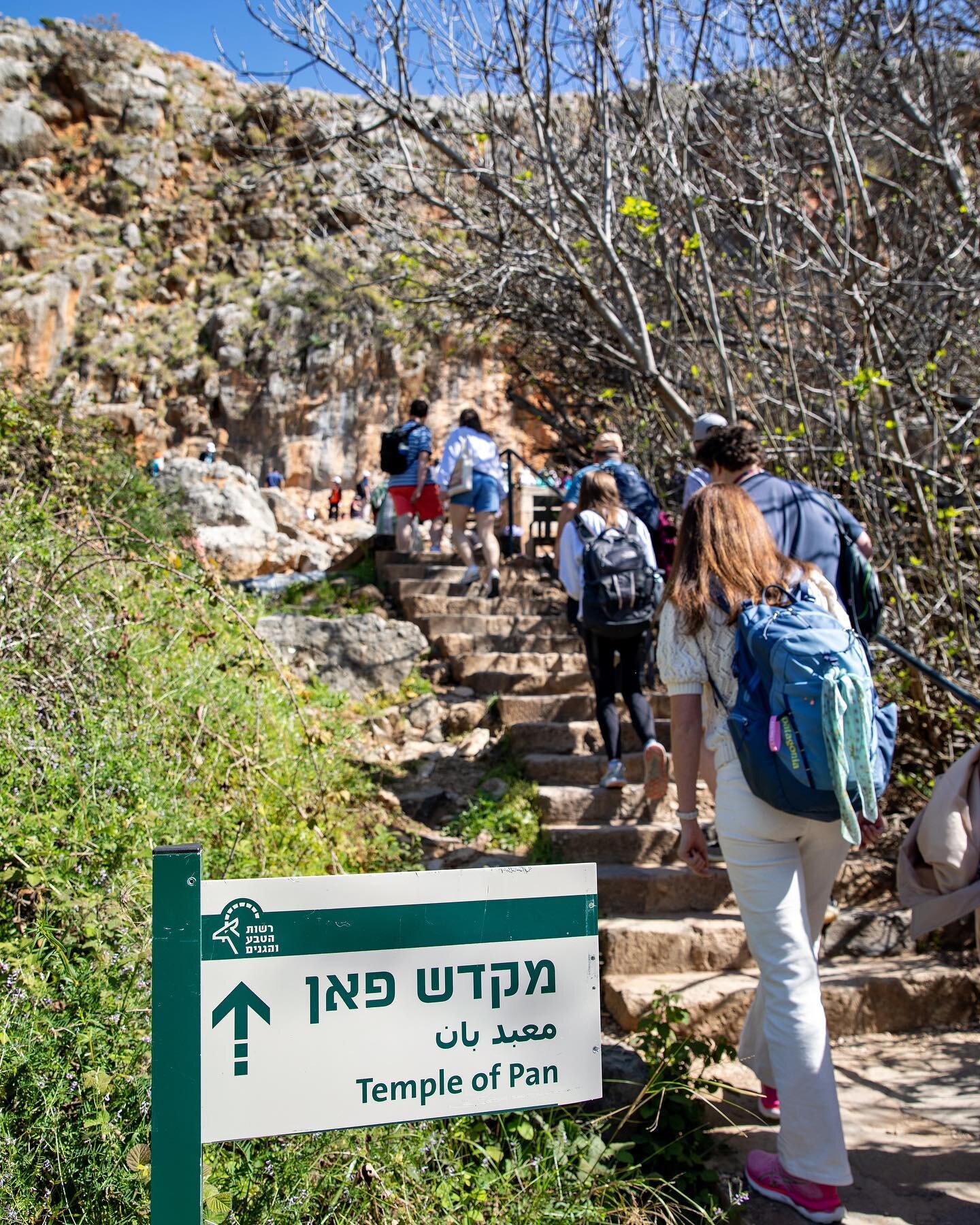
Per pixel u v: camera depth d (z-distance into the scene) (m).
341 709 5.97
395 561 8.48
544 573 8.79
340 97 7.86
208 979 1.65
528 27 6.05
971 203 6.83
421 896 1.77
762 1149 2.96
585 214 6.09
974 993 3.88
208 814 3.69
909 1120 3.17
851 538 3.86
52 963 2.63
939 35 7.75
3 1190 2.06
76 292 33.44
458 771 5.41
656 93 6.55
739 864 2.77
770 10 6.65
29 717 3.58
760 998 3.06
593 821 4.91
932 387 6.12
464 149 7.16
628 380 7.95
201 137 36.25
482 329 8.77
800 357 6.75
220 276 34.19
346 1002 1.71
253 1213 2.15
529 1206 2.42
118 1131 2.16
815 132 6.96
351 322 30.64
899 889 3.70
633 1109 2.83
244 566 9.17
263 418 31.50
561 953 1.84
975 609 5.33
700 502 3.02
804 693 2.59
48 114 36.03
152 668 4.39
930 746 5.12
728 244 7.30
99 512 5.35
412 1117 1.72
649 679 6.23
